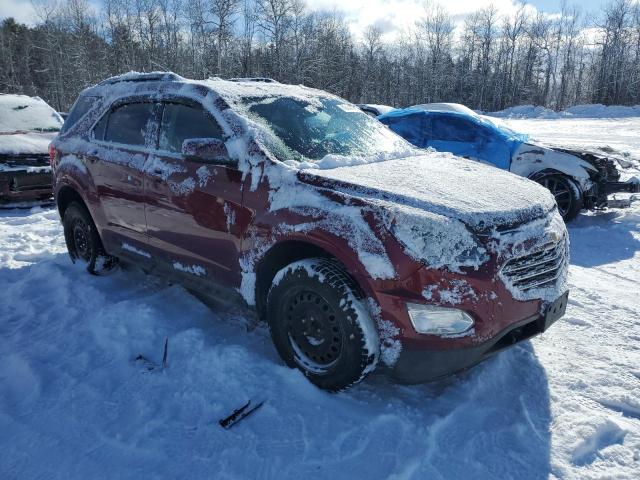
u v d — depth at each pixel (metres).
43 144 8.65
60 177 5.00
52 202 8.73
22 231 6.88
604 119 33.88
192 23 43.41
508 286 2.74
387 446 2.58
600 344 3.70
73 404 2.93
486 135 7.72
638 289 4.84
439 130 7.95
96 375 3.21
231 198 3.34
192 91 3.84
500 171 3.75
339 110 4.31
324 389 3.01
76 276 4.92
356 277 2.76
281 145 3.48
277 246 3.12
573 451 2.59
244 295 3.39
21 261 5.67
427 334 2.65
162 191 3.80
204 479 2.38
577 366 3.38
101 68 50.00
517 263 2.80
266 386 3.04
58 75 52.56
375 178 3.16
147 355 3.43
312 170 3.22
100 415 2.83
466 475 2.42
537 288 2.90
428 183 3.15
